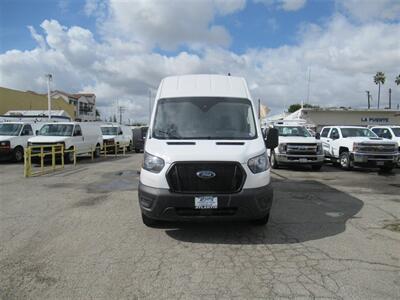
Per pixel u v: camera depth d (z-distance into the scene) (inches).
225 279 175.5
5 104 1841.8
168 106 281.7
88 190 410.0
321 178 522.0
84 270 185.2
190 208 222.2
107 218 285.1
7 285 168.4
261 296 158.6
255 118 278.2
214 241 230.8
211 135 262.7
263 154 240.2
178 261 197.8
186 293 161.3
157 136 262.4
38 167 660.1
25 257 202.8
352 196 380.5
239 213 223.6
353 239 235.0
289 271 184.7
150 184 228.7
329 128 735.1
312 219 283.7
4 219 282.8
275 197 371.9
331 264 193.3
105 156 967.6
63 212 305.1
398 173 595.5
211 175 222.2
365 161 591.5
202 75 311.7
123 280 173.8
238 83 305.7
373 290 163.5
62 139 725.9
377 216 294.8
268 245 223.6
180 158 224.1
